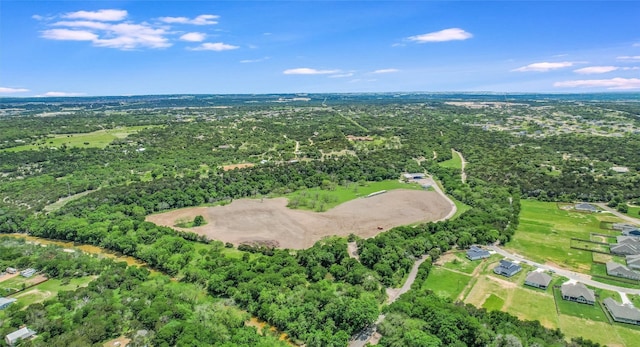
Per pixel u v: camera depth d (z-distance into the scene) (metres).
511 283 152.75
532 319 129.50
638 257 165.62
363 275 150.12
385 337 116.75
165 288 145.50
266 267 158.75
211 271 158.25
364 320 123.06
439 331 116.06
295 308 129.38
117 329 123.75
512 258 174.12
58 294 142.50
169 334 115.12
